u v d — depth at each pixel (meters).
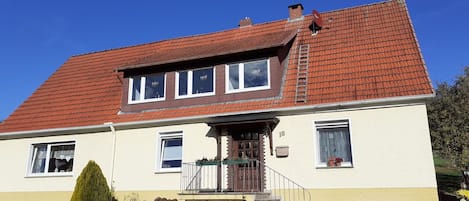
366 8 16.44
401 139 11.30
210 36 18.42
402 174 11.09
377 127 11.62
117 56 19.42
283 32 15.70
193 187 13.23
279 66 13.77
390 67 12.64
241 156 13.16
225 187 12.87
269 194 11.63
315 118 12.38
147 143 14.42
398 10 15.46
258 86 13.83
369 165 11.46
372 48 13.80
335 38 15.05
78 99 16.91
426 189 10.77
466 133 17.22
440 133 17.94
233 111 13.37
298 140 12.39
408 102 11.46
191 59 14.51
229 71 14.45
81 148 15.29
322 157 12.28
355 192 11.45
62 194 15.02
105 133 15.12
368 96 11.89
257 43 14.16
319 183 11.88
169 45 18.89
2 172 16.17
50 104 17.16
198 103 14.34
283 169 12.36
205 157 13.40
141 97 15.49
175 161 14.13
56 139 15.76
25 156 16.02
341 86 12.66
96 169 12.36
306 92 12.91
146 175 14.12
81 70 19.09
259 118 12.62
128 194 14.16
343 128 12.25
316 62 14.08
